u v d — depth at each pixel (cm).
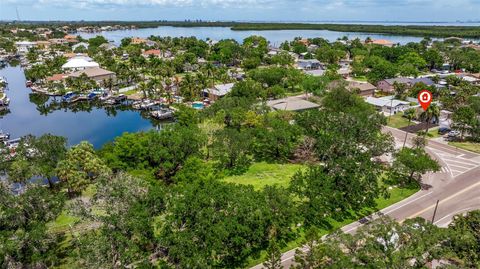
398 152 7881
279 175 7894
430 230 3956
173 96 14775
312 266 4059
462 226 4341
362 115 9125
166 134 7744
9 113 13650
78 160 6775
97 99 14962
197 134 8438
